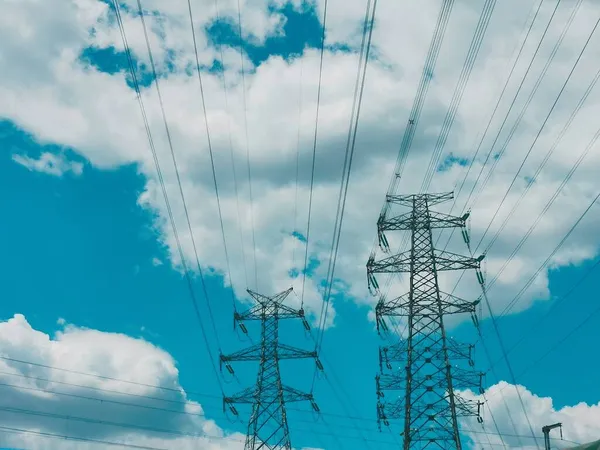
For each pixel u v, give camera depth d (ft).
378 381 176.04
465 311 175.94
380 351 178.09
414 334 175.42
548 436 159.43
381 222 191.01
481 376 169.27
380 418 176.76
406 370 171.73
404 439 164.55
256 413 210.38
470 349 172.55
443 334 173.78
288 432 208.23
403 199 192.54
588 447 113.09
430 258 183.42
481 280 176.14
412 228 189.16
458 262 180.86
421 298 179.22
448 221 187.93
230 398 211.61
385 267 185.88
